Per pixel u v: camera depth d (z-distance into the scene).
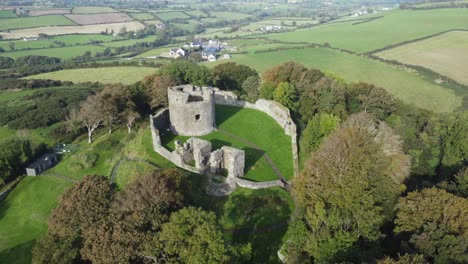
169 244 34.22
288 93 77.38
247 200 48.53
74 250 38.41
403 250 36.09
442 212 38.94
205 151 52.81
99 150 72.81
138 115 77.38
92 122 78.75
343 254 35.97
